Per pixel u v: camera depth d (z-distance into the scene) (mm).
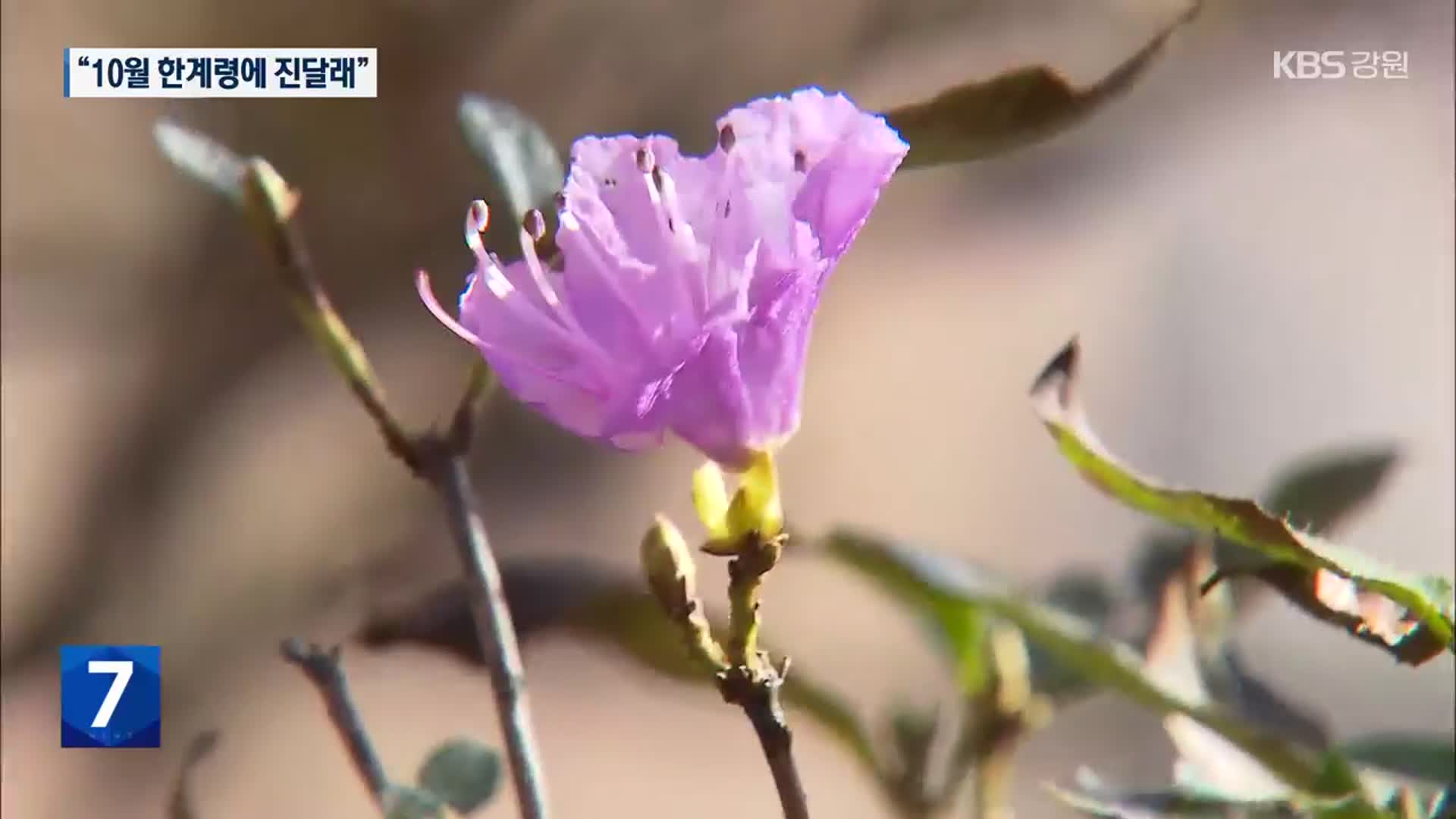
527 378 251
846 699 316
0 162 521
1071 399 264
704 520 254
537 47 521
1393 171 576
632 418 248
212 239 526
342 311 517
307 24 506
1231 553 292
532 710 564
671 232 251
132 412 525
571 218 253
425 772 276
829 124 254
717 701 342
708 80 543
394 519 540
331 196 508
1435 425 552
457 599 303
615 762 558
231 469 528
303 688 521
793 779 251
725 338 247
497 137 288
